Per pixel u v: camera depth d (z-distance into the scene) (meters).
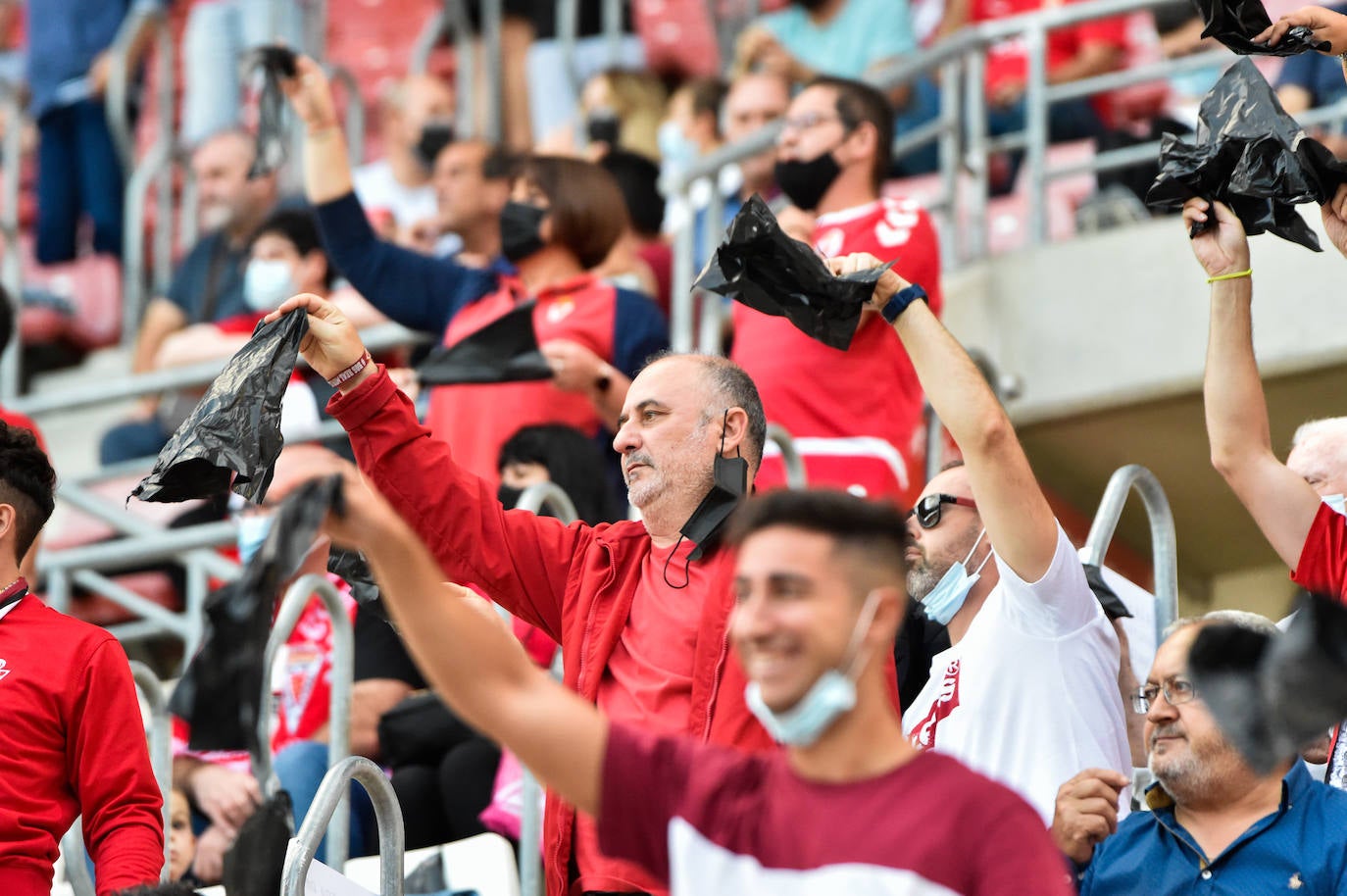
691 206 18.89
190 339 22.19
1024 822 6.70
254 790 14.79
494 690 7.16
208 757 15.23
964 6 24.70
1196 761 9.66
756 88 22.33
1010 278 21.25
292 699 15.49
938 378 9.91
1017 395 20.08
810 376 15.54
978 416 9.84
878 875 6.65
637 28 26.28
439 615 7.07
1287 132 10.70
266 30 27.17
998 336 21.28
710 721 9.76
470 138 26.39
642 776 7.09
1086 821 9.66
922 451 17.30
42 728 10.76
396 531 6.98
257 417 9.24
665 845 7.04
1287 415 19.73
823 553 6.88
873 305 10.03
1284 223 10.98
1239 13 10.68
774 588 6.87
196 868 14.83
